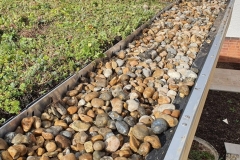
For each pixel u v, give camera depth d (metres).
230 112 4.51
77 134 1.59
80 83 2.15
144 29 3.41
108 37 2.94
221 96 4.95
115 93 1.97
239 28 6.02
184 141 1.39
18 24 3.16
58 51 2.51
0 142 1.40
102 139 1.55
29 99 1.87
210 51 2.61
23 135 1.50
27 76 2.05
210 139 3.87
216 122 4.25
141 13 3.99
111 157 1.42
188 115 1.61
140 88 2.05
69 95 1.97
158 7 4.50
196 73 2.29
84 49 2.49
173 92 2.02
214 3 4.76
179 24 3.66
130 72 2.34
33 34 2.96
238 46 6.18
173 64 2.53
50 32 3.04
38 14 3.56
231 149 3.64
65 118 1.74
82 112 1.80
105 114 1.74
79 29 3.11
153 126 1.58
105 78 2.25
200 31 3.33
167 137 1.53
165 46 2.95
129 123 1.68
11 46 2.58
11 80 2.00
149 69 2.41
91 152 1.47
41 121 1.68
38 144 1.50
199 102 1.75
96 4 4.28
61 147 1.50
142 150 1.42
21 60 2.34
